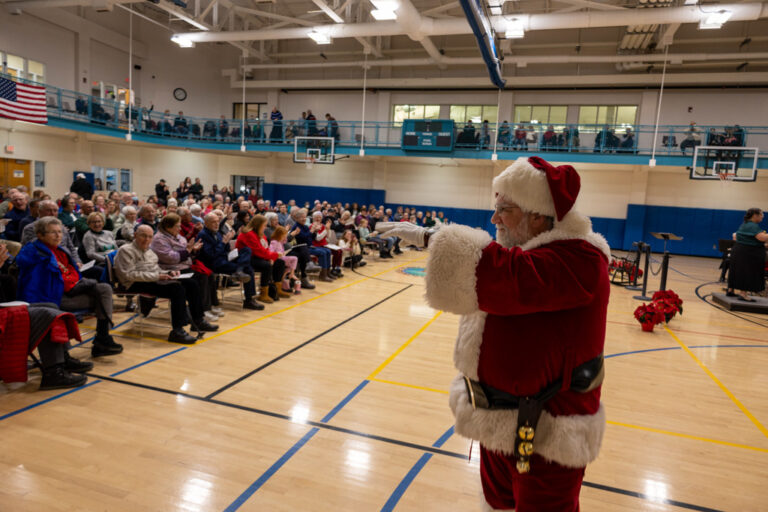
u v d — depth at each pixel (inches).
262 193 866.8
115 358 170.6
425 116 781.9
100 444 113.7
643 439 131.7
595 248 46.2
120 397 139.6
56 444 112.6
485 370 47.3
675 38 649.0
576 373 46.1
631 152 627.8
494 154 655.1
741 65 633.0
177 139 699.4
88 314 166.4
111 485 98.1
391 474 107.0
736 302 313.7
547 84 696.4
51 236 145.9
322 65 766.5
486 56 470.3
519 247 44.8
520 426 45.7
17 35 593.3
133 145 730.2
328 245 359.3
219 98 853.2
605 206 708.7
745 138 579.2
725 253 426.0
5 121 549.6
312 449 116.2
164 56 786.8
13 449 109.4
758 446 131.0
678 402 159.5
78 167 652.7
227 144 725.9
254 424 127.6
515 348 45.8
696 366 197.9
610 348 217.6
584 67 701.3
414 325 239.0
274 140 729.6
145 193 762.2
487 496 57.9
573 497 48.7
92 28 679.1
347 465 110.0
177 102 808.9
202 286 219.5
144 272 179.3
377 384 160.1
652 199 698.8
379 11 437.1
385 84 765.3
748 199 661.9
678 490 107.6
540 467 47.6
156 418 128.2
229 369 166.4
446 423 133.7
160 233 203.0
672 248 695.7
